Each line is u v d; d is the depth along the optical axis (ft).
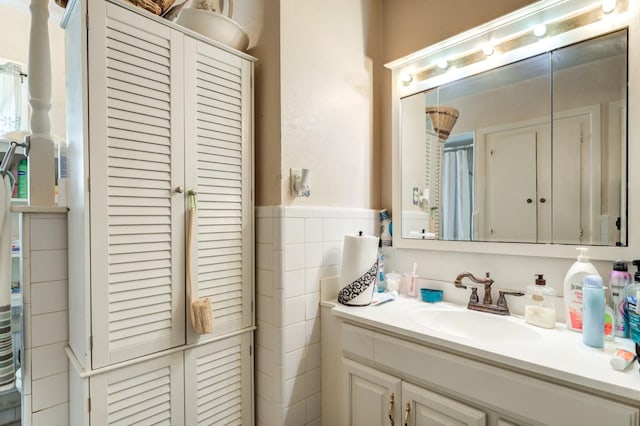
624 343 3.15
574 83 3.88
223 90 4.27
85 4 3.18
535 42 4.16
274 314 4.41
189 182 3.92
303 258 4.60
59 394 3.89
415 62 5.36
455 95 4.92
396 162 5.60
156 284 3.66
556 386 2.66
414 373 3.56
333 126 5.11
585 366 2.66
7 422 5.69
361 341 4.11
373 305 4.57
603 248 3.59
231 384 4.37
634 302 3.08
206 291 4.09
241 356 4.48
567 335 3.42
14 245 5.72
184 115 3.88
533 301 3.84
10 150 3.96
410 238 5.36
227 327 4.31
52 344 3.85
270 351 4.46
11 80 6.72
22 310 3.73
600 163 3.69
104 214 3.30
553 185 4.01
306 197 4.70
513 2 4.35
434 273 5.06
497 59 4.49
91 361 3.21
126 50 3.44
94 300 3.24
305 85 4.71
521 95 4.28
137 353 3.51
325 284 4.86
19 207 3.66
